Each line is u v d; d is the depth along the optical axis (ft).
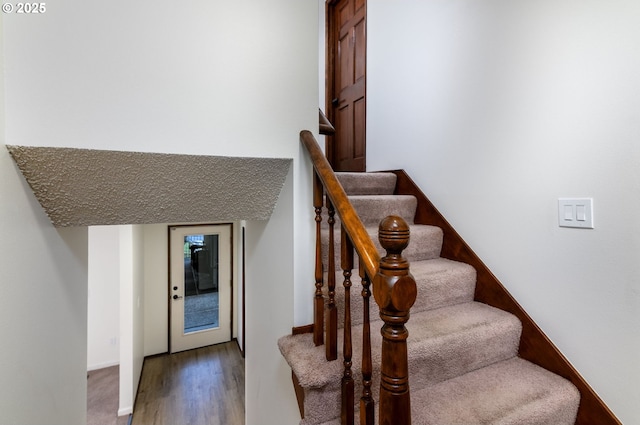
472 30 5.80
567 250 4.39
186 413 10.48
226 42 3.75
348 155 10.02
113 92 3.22
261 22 3.95
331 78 10.76
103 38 3.17
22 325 2.94
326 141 10.83
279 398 4.70
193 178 3.97
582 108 4.19
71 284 4.40
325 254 4.84
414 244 6.04
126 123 3.28
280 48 4.07
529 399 3.89
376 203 6.47
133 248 11.09
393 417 2.30
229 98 3.77
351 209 3.15
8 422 2.65
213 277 15.89
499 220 5.35
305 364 3.43
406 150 7.52
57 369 3.84
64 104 3.03
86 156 3.20
